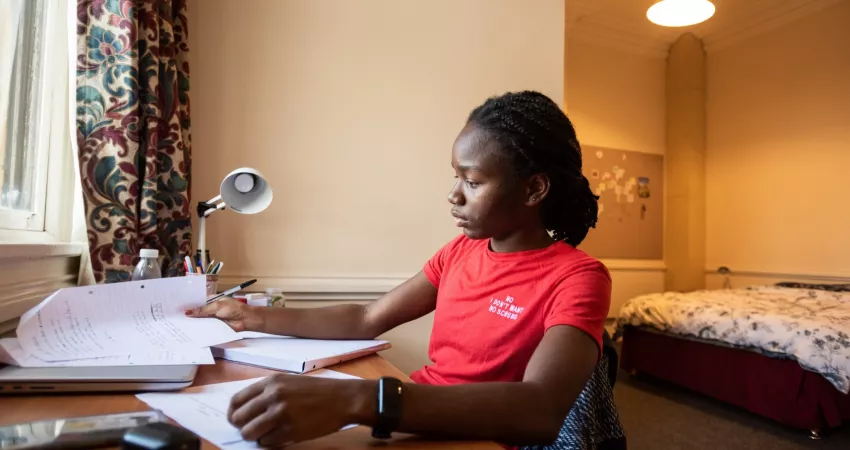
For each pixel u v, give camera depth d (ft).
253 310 2.86
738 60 13.71
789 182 12.51
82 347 2.07
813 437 7.41
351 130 6.35
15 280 2.86
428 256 6.57
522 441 1.57
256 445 1.36
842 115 11.49
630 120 14.17
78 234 3.93
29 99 3.72
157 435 1.17
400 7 6.59
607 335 3.21
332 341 2.84
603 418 2.92
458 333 2.55
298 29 6.21
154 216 4.36
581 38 13.46
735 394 8.61
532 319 2.30
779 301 9.77
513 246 2.58
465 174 2.41
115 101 3.91
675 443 7.21
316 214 6.20
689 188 14.16
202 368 2.30
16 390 1.75
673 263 14.29
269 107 6.07
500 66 6.94
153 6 4.43
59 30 3.97
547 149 2.36
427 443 1.47
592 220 2.77
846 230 11.36
